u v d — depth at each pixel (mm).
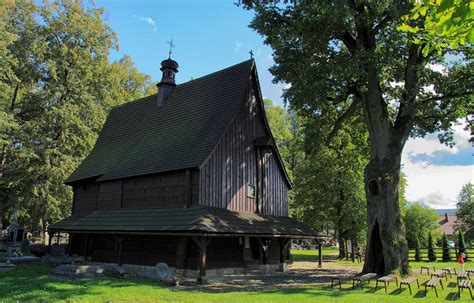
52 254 25594
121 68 46000
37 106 35938
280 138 50250
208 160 19375
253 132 22797
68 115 35000
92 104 37750
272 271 22078
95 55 39656
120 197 22953
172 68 27344
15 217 37281
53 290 13242
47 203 33875
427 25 5629
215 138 20078
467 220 65375
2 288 13461
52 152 34500
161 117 25688
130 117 28875
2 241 38656
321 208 35531
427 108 19531
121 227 19828
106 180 23828
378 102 18562
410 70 18547
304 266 26703
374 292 13609
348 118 23938
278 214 23828
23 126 34688
